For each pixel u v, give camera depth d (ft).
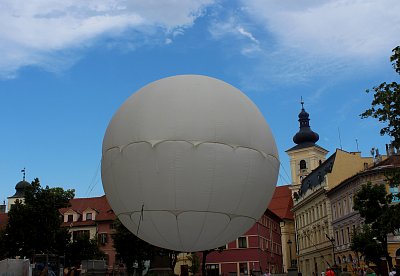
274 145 64.28
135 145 57.88
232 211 59.31
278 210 335.88
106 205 255.29
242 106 61.36
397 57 73.92
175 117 57.41
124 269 175.63
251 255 230.48
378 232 118.21
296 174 336.29
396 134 74.02
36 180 147.54
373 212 120.37
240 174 58.29
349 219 197.16
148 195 57.52
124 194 59.62
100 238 236.63
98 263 123.65
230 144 57.82
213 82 62.44
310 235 256.52
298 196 284.41
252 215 62.49
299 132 345.72
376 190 122.31
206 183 56.85
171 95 59.16
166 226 59.06
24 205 144.46
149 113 58.44
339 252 209.26
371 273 94.53
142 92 62.44
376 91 74.79
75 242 159.02
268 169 61.82
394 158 182.39
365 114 74.64
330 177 226.38
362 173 182.50
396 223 84.94
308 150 335.47
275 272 269.64
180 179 56.44
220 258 231.71
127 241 151.12
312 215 253.44
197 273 216.13
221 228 60.13
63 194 148.97
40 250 144.87
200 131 57.06
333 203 219.41
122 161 58.90
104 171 62.28
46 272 100.83
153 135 57.16
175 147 56.44
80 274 120.16
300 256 277.23
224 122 58.13
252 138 59.93
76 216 248.32
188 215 57.77
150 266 154.81
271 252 266.36
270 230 275.39
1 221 260.01
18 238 141.18
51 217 144.97
